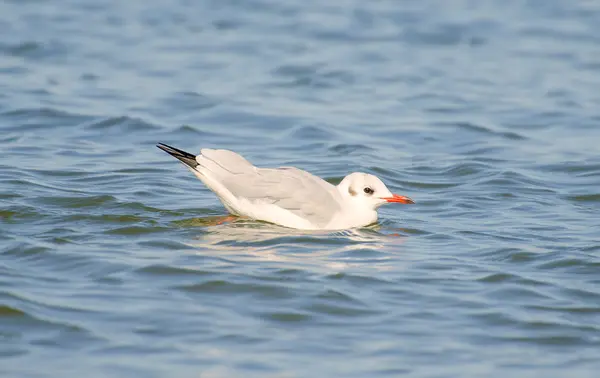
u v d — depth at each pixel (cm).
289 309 1164
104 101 2372
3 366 1005
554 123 2308
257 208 1498
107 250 1347
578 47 3086
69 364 1012
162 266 1279
